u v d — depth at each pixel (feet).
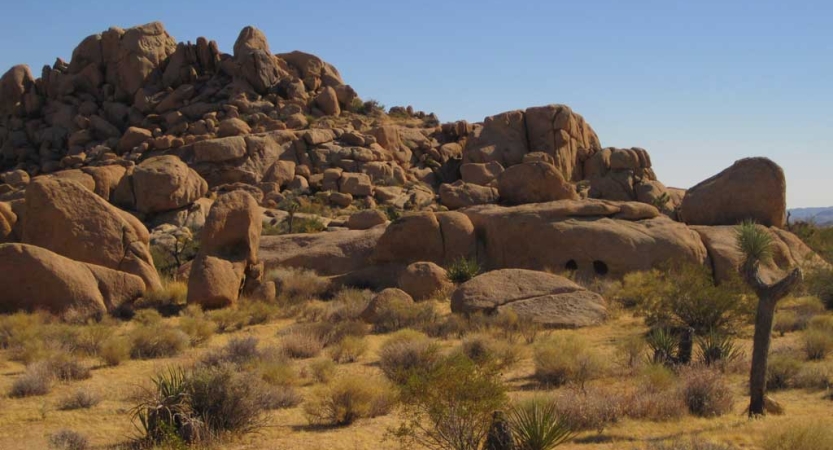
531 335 59.57
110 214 85.92
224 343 62.18
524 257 96.58
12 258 74.38
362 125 239.50
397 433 29.76
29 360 52.29
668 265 84.94
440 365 30.25
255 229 89.04
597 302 68.44
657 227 93.66
